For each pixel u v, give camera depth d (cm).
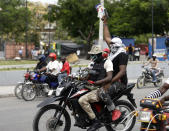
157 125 520
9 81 1727
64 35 6538
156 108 518
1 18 4691
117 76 671
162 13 3691
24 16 4769
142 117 521
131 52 3173
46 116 673
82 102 648
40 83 1306
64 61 1381
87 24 4062
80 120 661
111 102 663
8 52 4078
